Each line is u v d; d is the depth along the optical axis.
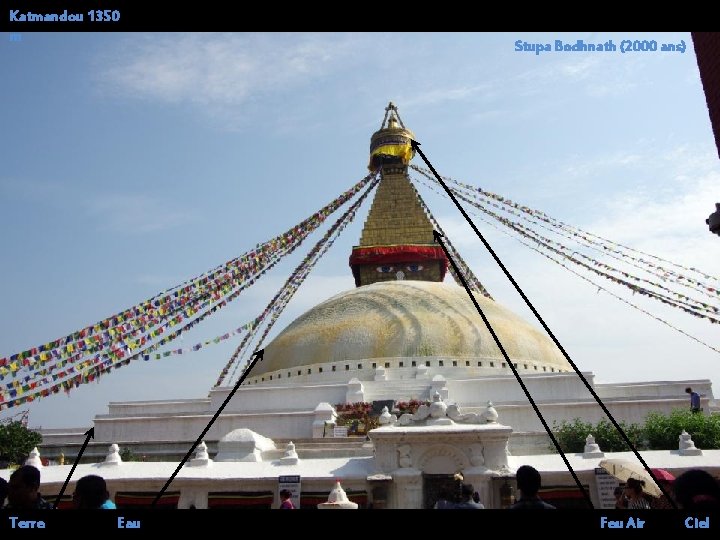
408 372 35.16
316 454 27.72
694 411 27.73
